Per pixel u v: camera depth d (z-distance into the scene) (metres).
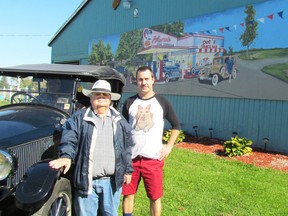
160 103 4.10
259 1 10.20
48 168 3.41
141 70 4.05
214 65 11.64
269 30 9.91
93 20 18.92
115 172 3.39
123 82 6.03
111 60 17.23
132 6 15.72
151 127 4.02
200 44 12.19
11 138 3.77
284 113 9.54
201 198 5.54
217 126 11.53
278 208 5.26
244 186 6.31
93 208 3.41
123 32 16.36
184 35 12.84
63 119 4.57
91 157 3.30
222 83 11.34
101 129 3.38
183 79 12.87
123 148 3.48
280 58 9.61
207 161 8.41
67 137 3.28
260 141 10.16
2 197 3.55
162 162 4.11
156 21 14.27
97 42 18.44
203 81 12.04
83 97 5.22
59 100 4.86
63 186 3.62
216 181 6.59
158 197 4.07
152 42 14.45
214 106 11.66
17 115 4.41
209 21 11.85
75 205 3.45
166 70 13.70
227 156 9.09
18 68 5.04
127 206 4.16
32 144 4.00
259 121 10.20
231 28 11.06
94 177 3.35
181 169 7.45
